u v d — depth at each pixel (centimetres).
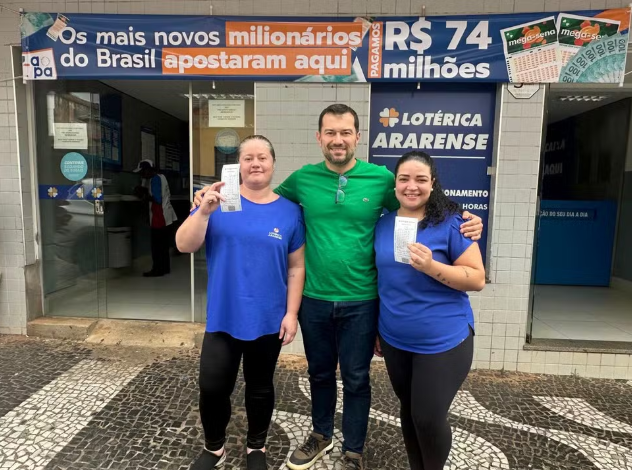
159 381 339
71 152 443
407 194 195
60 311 452
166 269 693
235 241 211
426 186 193
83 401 307
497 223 375
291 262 230
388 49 367
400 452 261
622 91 388
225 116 411
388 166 388
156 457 250
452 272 182
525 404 323
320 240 223
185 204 870
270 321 217
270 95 381
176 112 743
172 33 380
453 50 362
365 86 374
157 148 727
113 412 294
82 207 449
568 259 678
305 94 378
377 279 223
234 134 412
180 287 599
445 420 195
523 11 357
